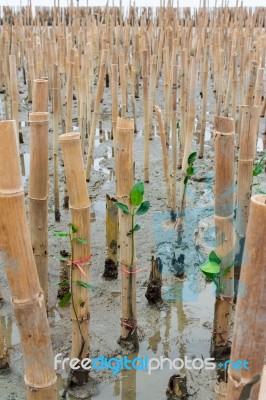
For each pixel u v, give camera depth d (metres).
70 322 2.80
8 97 6.51
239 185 2.68
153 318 2.85
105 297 3.02
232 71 5.22
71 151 1.97
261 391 1.61
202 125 5.13
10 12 13.10
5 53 6.00
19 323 1.50
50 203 4.25
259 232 1.17
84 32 8.49
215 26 8.80
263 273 1.21
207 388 2.36
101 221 3.91
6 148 1.30
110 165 5.05
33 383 1.59
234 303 2.73
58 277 3.20
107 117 6.68
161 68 8.42
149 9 13.11
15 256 1.40
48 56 6.30
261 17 11.65
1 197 1.33
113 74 4.18
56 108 3.76
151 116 5.70
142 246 3.52
